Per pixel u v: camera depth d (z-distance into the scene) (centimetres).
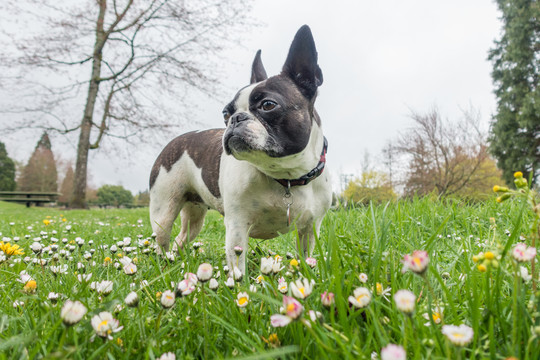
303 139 59
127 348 30
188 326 33
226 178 66
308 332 29
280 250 86
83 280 44
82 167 420
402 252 58
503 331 29
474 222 87
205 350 30
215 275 52
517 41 600
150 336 32
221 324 33
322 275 41
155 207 86
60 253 64
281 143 57
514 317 25
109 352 29
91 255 65
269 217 66
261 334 33
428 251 41
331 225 43
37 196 658
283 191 64
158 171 87
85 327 31
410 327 27
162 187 85
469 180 533
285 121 58
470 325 32
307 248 69
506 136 581
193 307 37
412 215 95
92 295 40
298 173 62
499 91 633
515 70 602
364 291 29
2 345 26
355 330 29
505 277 43
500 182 588
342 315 30
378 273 38
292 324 30
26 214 268
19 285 53
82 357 29
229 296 39
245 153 56
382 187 552
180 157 85
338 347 28
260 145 55
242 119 57
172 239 107
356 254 44
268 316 36
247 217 64
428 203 109
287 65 62
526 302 33
